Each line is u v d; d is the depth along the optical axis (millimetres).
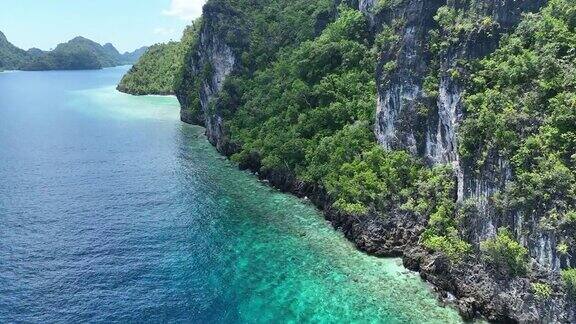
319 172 58188
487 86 41750
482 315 37688
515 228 35906
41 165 78188
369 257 46969
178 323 37969
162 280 43750
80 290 42062
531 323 34625
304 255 47656
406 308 39094
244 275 44531
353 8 76938
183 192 64938
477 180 39719
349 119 62938
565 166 33594
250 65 87625
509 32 43062
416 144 50219
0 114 130000
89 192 65250
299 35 84250
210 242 50781
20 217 56844
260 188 65750
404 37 52219
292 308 39625
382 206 48969
